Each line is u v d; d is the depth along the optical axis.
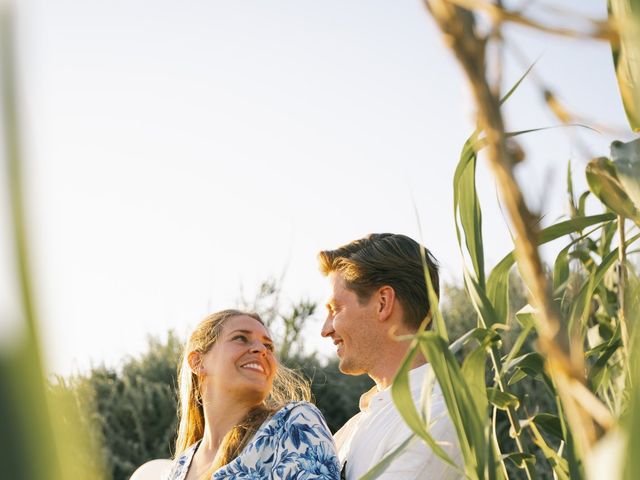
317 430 2.32
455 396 0.83
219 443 2.55
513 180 0.41
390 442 2.06
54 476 0.18
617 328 1.23
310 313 5.53
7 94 0.17
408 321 2.34
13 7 0.17
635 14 0.36
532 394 3.76
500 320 1.15
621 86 0.68
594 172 0.84
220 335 2.61
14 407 0.17
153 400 5.37
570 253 1.45
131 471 5.06
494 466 0.85
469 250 1.14
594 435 0.44
